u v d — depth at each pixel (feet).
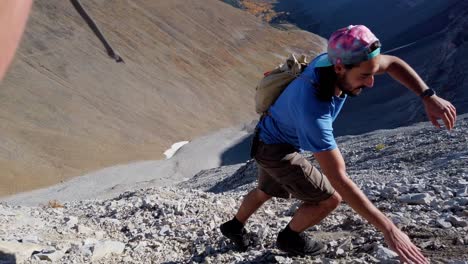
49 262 17.39
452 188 20.70
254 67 399.44
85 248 18.34
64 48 321.11
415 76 12.61
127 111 299.38
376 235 15.56
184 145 282.97
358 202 11.25
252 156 13.67
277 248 15.79
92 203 35.14
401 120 262.67
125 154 257.96
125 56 344.69
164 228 21.39
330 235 16.43
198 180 112.27
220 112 330.54
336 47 11.06
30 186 209.97
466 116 82.74
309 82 11.67
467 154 38.47
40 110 269.03
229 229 15.55
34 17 328.90
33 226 23.81
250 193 15.10
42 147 239.71
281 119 12.75
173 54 370.94
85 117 278.67
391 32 499.10
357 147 81.87
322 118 11.48
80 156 242.17
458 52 239.09
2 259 17.11
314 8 606.96
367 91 314.96
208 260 15.62
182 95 333.01
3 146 229.86
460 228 15.23
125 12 386.32
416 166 43.86
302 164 13.12
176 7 419.54
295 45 455.22
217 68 378.53
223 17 441.27
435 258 12.92
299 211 13.89
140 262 17.39
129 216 25.35
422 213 17.44
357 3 586.04
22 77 285.84
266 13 578.66
